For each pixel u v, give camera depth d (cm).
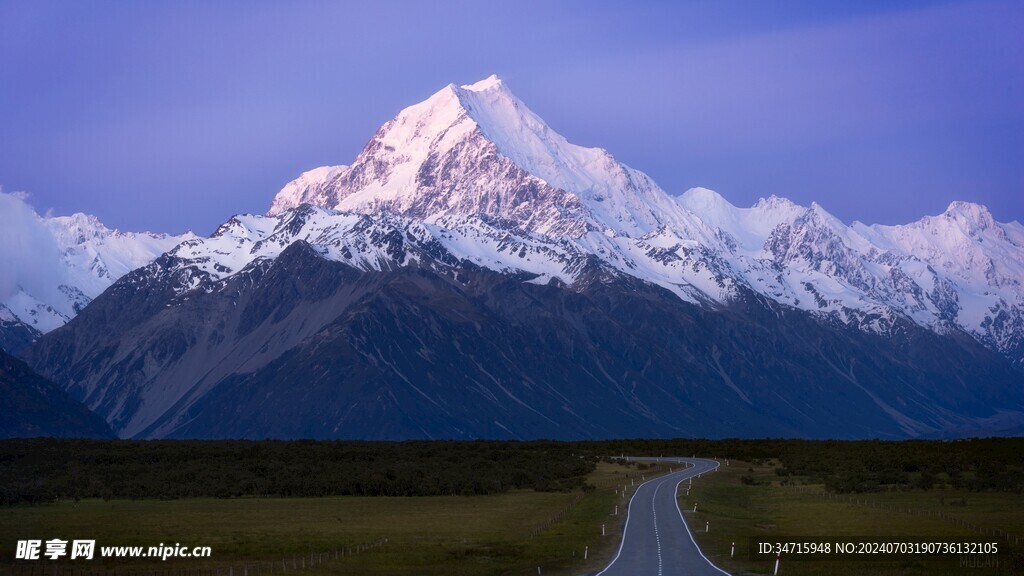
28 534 12719
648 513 13762
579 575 9888
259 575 10369
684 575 9806
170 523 13788
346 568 10744
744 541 11756
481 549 11606
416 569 10675
